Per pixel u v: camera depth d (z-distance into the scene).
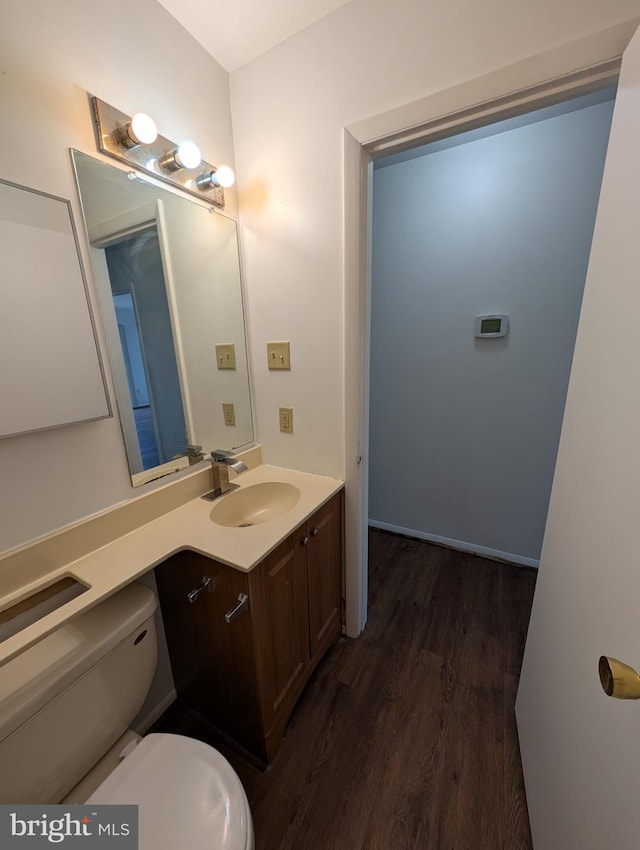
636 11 0.74
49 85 0.82
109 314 0.99
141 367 1.10
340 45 1.06
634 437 0.57
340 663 1.48
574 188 1.58
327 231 1.22
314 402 1.41
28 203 0.79
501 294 1.82
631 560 0.55
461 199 1.80
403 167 1.89
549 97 0.88
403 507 2.39
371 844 0.95
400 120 1.02
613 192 0.73
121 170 0.99
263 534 1.05
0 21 0.73
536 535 2.03
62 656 0.77
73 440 0.93
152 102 1.04
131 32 0.97
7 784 0.67
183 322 1.22
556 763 0.81
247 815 0.70
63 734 0.75
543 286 1.73
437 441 2.17
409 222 1.94
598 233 0.80
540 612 1.05
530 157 1.63
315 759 1.14
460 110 0.94
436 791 1.05
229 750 1.18
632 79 0.68
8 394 0.79
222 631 1.05
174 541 1.03
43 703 0.71
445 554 2.22
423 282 1.98
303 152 1.20
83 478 0.96
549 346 1.77
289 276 1.33
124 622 0.86
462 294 1.91
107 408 0.99
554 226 1.65
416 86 0.98
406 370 2.15
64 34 0.83
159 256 1.12
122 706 0.88
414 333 2.07
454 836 0.96
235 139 1.33
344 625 1.61
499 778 1.08
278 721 1.15
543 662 0.97
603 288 0.75
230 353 1.42
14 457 0.82
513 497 2.04
